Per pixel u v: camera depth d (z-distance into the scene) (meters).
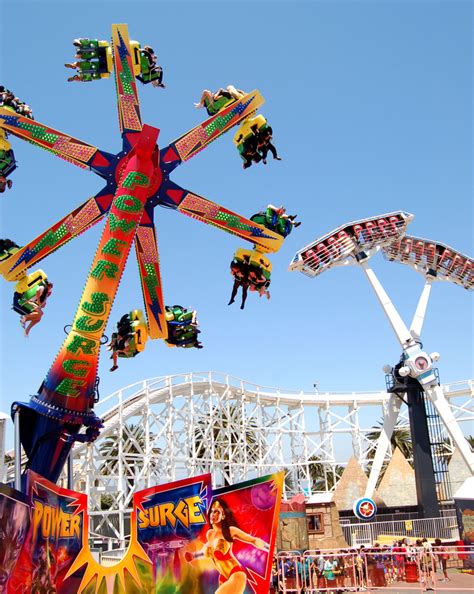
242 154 18.73
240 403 54.31
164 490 14.70
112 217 15.91
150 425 43.78
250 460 58.28
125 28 17.34
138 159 16.22
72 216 16.70
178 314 18.83
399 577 23.03
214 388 50.62
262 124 18.33
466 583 22.39
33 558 11.78
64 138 16.59
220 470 51.00
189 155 17.94
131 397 44.03
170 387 45.41
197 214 18.02
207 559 13.84
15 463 15.23
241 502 13.89
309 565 20.67
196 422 50.00
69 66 17.31
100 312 15.65
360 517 36.84
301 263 38.62
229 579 13.51
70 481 18.59
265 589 13.13
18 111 16.48
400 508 42.25
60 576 13.18
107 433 40.22
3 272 15.99
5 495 10.44
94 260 15.95
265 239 18.42
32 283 16.27
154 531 14.58
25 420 16.16
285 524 27.72
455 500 28.95
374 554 21.83
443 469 42.09
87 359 15.66
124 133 17.12
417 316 41.41
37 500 12.05
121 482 40.09
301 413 59.56
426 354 39.59
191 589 13.80
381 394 61.28
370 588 21.25
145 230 17.75
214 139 18.25
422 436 39.25
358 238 40.38
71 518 13.99
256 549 13.49
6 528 10.48
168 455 44.75
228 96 18.41
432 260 42.22
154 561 14.34
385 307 40.91
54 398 15.62
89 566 14.26
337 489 42.75
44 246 16.44
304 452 59.47
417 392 39.97
